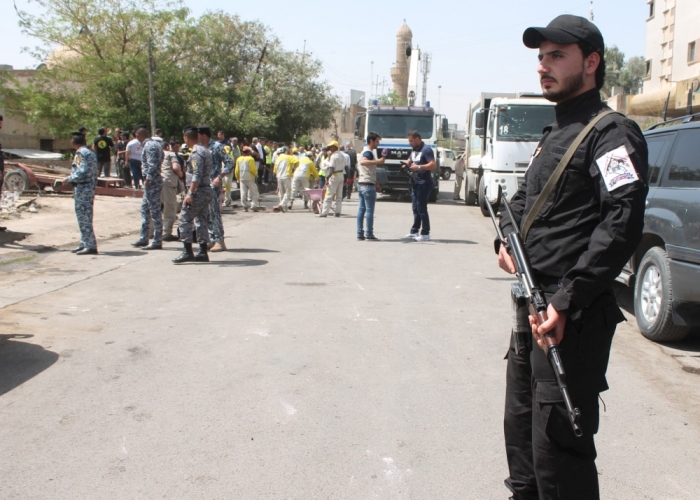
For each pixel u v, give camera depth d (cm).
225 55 4125
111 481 350
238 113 3638
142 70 3231
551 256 258
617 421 442
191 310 705
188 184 978
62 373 510
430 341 606
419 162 1254
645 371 544
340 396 471
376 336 619
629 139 238
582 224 254
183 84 3356
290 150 2450
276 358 552
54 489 341
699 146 606
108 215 1564
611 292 255
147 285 826
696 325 586
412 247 1188
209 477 355
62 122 3369
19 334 606
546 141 268
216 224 1110
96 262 987
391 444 397
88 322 652
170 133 3391
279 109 4328
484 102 1944
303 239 1282
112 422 423
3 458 375
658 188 641
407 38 7481
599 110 255
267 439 402
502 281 885
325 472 362
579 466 256
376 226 1520
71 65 3319
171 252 1104
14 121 3853
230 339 603
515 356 290
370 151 1260
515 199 293
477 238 1334
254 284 842
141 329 631
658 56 3428
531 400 289
